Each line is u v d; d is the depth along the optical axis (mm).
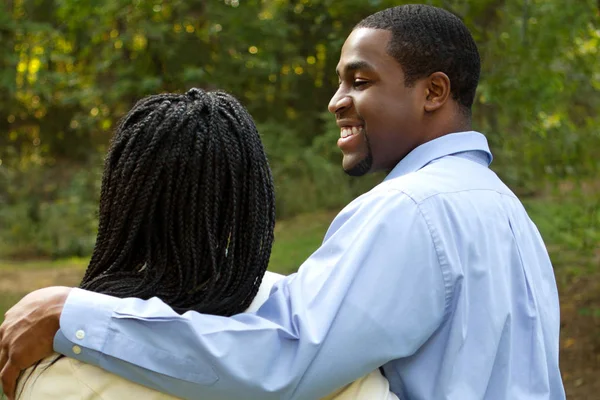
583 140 6355
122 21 11734
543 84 6051
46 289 1580
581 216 7117
